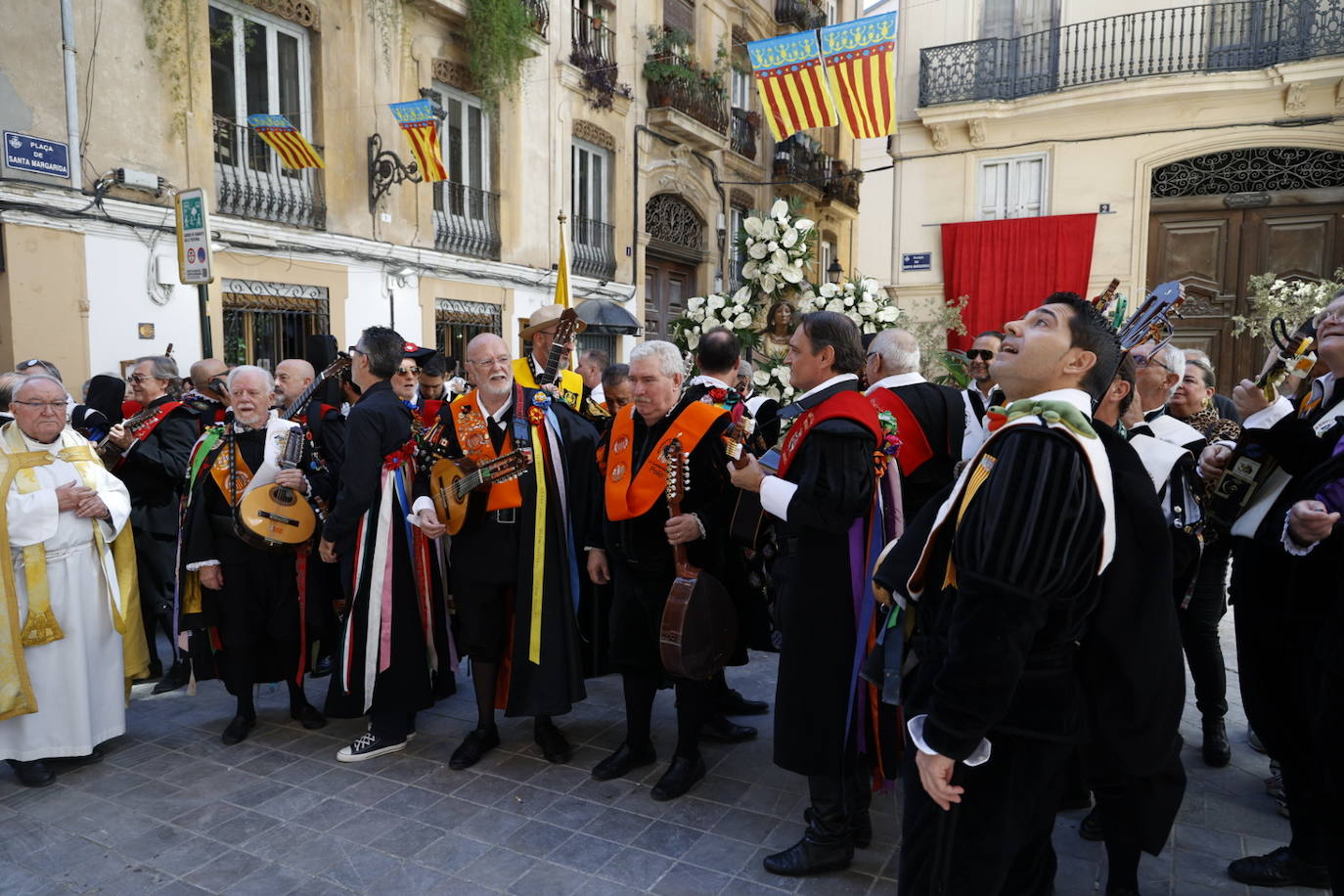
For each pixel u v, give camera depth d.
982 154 12.41
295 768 3.55
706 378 3.52
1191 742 3.78
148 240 7.82
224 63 8.68
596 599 3.71
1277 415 2.74
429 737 3.89
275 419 3.87
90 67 7.36
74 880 2.72
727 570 3.62
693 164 15.50
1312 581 2.49
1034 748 1.66
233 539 3.75
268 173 9.09
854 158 21.70
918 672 1.83
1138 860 2.46
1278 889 2.63
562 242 9.72
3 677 3.28
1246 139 11.09
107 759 3.64
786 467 2.69
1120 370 2.35
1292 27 10.66
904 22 12.76
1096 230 11.83
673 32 14.55
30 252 7.01
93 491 3.57
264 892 2.66
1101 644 1.71
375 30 9.97
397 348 3.80
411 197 10.49
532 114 12.15
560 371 4.21
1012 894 1.88
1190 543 2.68
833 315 2.69
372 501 3.64
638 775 3.47
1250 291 11.54
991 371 1.81
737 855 2.86
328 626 4.04
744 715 4.09
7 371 6.98
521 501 3.47
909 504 3.32
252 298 8.78
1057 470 1.56
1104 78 11.58
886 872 2.75
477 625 3.57
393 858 2.85
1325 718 2.16
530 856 2.85
